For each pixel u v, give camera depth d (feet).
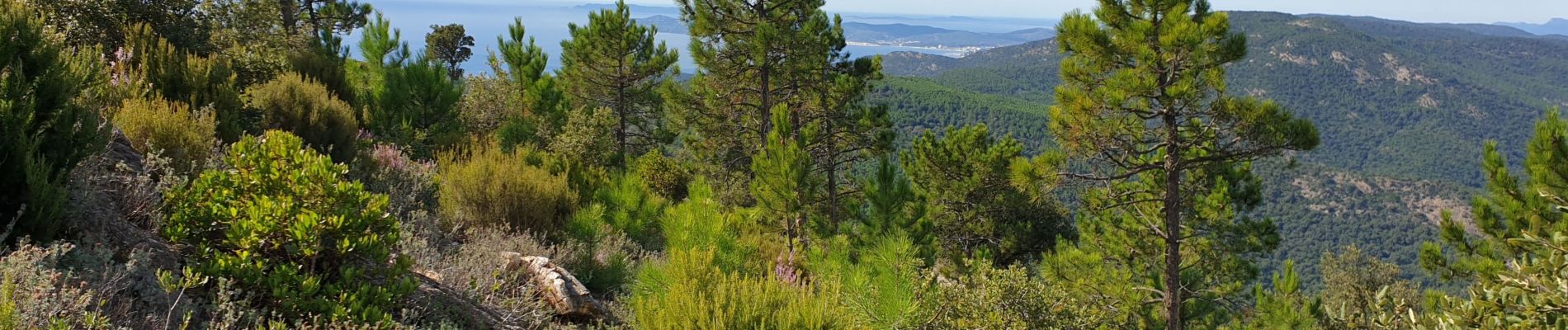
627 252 24.12
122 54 31.35
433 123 43.32
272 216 12.73
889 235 20.33
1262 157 35.73
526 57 63.05
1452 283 34.60
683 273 14.79
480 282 16.31
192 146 20.20
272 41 46.78
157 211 14.52
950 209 69.36
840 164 62.13
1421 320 13.51
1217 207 47.19
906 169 71.87
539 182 24.66
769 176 34.12
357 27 82.02
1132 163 38.70
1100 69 37.17
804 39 53.06
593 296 20.06
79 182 13.38
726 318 12.72
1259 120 33.71
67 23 33.30
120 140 18.48
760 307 13.23
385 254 13.58
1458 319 12.44
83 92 18.78
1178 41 32.48
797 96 63.16
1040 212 69.56
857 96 65.46
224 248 13.43
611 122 55.72
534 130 53.72
